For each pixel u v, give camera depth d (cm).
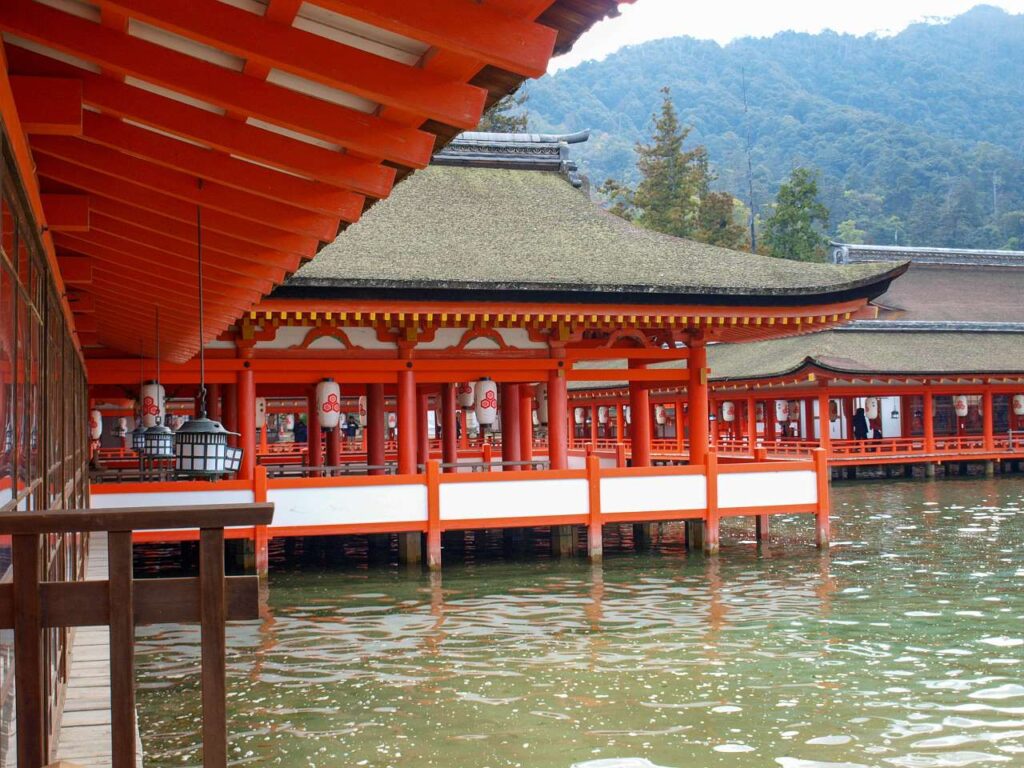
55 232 902
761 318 2377
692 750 978
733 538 2570
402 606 1739
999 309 6844
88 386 2308
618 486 2153
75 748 779
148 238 945
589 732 1038
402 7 405
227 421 2555
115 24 512
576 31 432
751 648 1398
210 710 409
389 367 2269
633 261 2442
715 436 5444
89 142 735
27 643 405
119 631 407
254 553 2006
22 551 407
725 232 7944
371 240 2361
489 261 2311
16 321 576
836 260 7188
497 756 968
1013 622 1562
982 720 1066
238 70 545
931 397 5016
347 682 1244
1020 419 5841
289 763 955
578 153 17425
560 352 2361
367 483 2005
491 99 519
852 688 1193
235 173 696
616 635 1490
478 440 4666
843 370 4650
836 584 1912
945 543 2483
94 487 1916
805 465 2314
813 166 16975
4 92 482
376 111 564
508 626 1563
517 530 2730
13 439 553
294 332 2239
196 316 1434
